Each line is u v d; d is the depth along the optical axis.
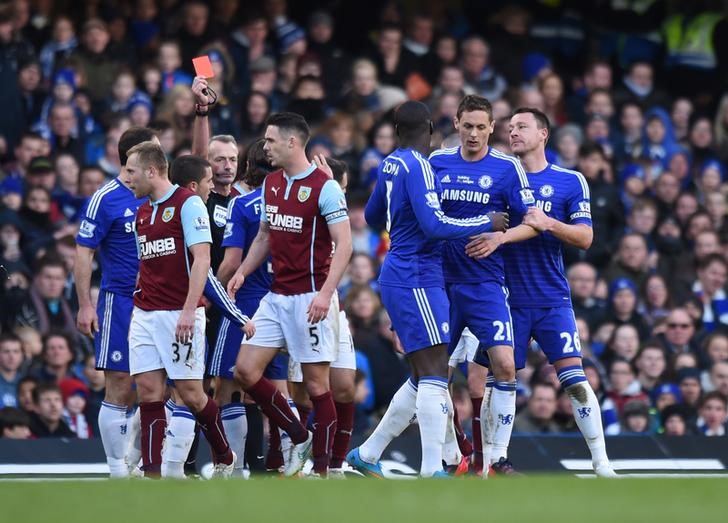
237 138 48.75
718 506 19.64
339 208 28.48
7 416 36.94
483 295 30.06
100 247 30.77
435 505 19.44
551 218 30.19
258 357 28.95
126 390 30.39
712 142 60.25
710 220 52.50
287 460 31.03
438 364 28.78
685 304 48.34
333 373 30.70
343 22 58.78
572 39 62.19
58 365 39.28
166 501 19.80
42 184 44.94
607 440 34.62
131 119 47.75
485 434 30.58
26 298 40.81
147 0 52.94
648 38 63.03
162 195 28.27
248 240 31.38
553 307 31.03
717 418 41.53
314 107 51.94
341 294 43.56
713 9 64.00
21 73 48.84
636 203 51.53
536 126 31.25
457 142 46.91
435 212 28.09
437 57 55.91
